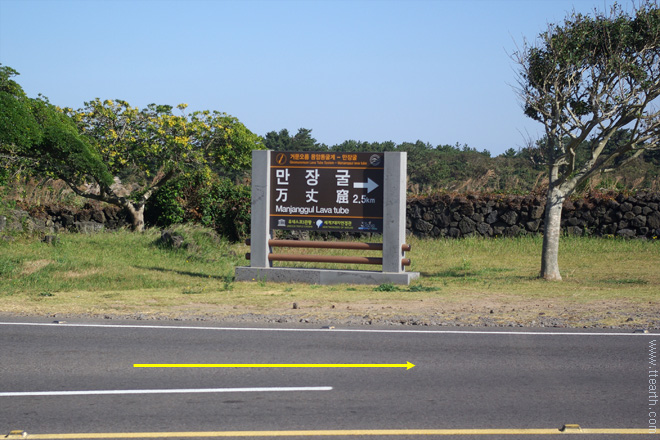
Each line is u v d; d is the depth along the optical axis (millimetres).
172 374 7359
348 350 8492
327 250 22500
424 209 25203
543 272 15789
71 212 25078
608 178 26578
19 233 20359
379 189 15250
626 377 7246
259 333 9578
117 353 8312
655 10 14492
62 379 7137
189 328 9945
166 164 23672
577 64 14633
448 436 5434
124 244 20547
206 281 15586
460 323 10297
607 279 15727
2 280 14617
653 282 15156
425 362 7891
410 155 59250
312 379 7172
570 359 8023
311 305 12070
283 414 5988
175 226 22875
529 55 15227
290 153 15711
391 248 15055
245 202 24359
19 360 7938
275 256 15828
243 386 6898
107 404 6277
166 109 24266
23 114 19109
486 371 7492
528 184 28484
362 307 11820
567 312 11148
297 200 15711
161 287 14586
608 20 14727
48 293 13219
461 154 64188
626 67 14250
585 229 23516
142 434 5465
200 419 5848
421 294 13406
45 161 21547
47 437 5398
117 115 24094
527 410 6105
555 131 15383
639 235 22953
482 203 24531
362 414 5988
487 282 15273
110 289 14195
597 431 5555
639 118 14266
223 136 24766
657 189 24781
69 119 22500
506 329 9898
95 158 21406
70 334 9469
